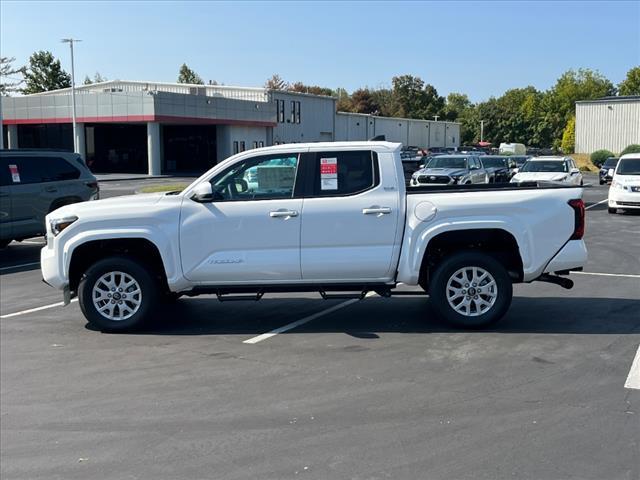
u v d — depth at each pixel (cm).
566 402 554
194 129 5925
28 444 497
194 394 593
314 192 780
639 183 2153
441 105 12762
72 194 1465
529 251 769
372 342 744
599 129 6025
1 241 1580
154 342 765
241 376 638
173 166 6000
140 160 5875
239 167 791
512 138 11462
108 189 3438
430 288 785
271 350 723
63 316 907
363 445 480
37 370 670
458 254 779
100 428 523
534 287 1052
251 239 777
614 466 441
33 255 1488
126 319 802
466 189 832
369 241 773
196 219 780
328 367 659
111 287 803
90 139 5731
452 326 791
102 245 811
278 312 902
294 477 436
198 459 465
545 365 652
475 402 557
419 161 3594
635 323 812
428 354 695
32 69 8250
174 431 513
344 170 782
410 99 12456
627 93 10175
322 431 505
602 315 856
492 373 630
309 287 786
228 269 780
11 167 1379
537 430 498
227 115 5619
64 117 5259
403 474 436
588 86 11350
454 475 433
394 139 8388
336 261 773
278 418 533
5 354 726
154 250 808
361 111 11631
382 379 620
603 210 2372
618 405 545
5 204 1353
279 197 782
